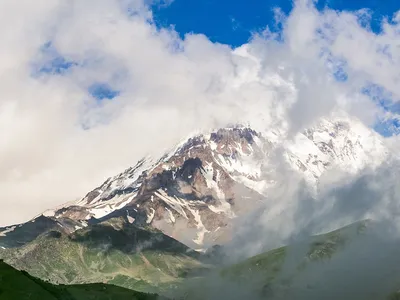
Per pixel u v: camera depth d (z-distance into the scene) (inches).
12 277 6092.5
